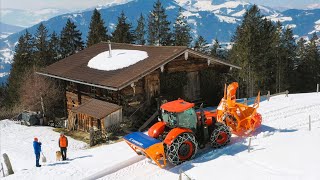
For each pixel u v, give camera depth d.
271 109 23.69
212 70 28.05
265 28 52.28
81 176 14.66
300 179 12.10
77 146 22.48
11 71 55.00
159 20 59.38
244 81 49.28
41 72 31.00
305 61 59.53
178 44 59.50
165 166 14.57
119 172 14.62
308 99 26.84
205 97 27.92
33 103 38.19
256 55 47.66
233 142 16.58
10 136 27.66
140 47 29.25
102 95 26.36
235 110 17.73
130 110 24.31
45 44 58.91
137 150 16.59
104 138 22.42
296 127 19.34
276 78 53.66
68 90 30.83
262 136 16.92
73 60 31.38
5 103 50.34
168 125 14.65
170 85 25.84
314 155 13.73
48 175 15.06
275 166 13.31
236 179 12.66
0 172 20.05
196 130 14.97
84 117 25.62
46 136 26.83
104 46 33.28
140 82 24.66
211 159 14.59
